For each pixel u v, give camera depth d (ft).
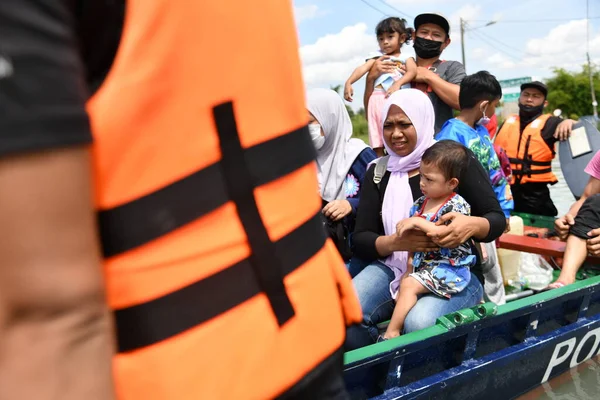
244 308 2.57
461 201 8.45
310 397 2.89
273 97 2.73
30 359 1.90
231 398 2.52
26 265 1.83
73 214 1.91
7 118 1.77
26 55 1.82
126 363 2.42
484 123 12.09
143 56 2.30
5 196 1.77
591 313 11.08
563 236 12.09
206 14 2.45
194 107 2.43
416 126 9.19
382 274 9.43
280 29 2.81
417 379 7.82
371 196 9.77
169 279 2.40
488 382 8.75
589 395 9.94
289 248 2.78
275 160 2.73
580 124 17.63
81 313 1.96
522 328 9.45
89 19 2.22
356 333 8.78
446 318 7.89
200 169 2.46
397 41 14.47
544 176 18.97
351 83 14.83
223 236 2.52
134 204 2.32
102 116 2.22
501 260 12.35
